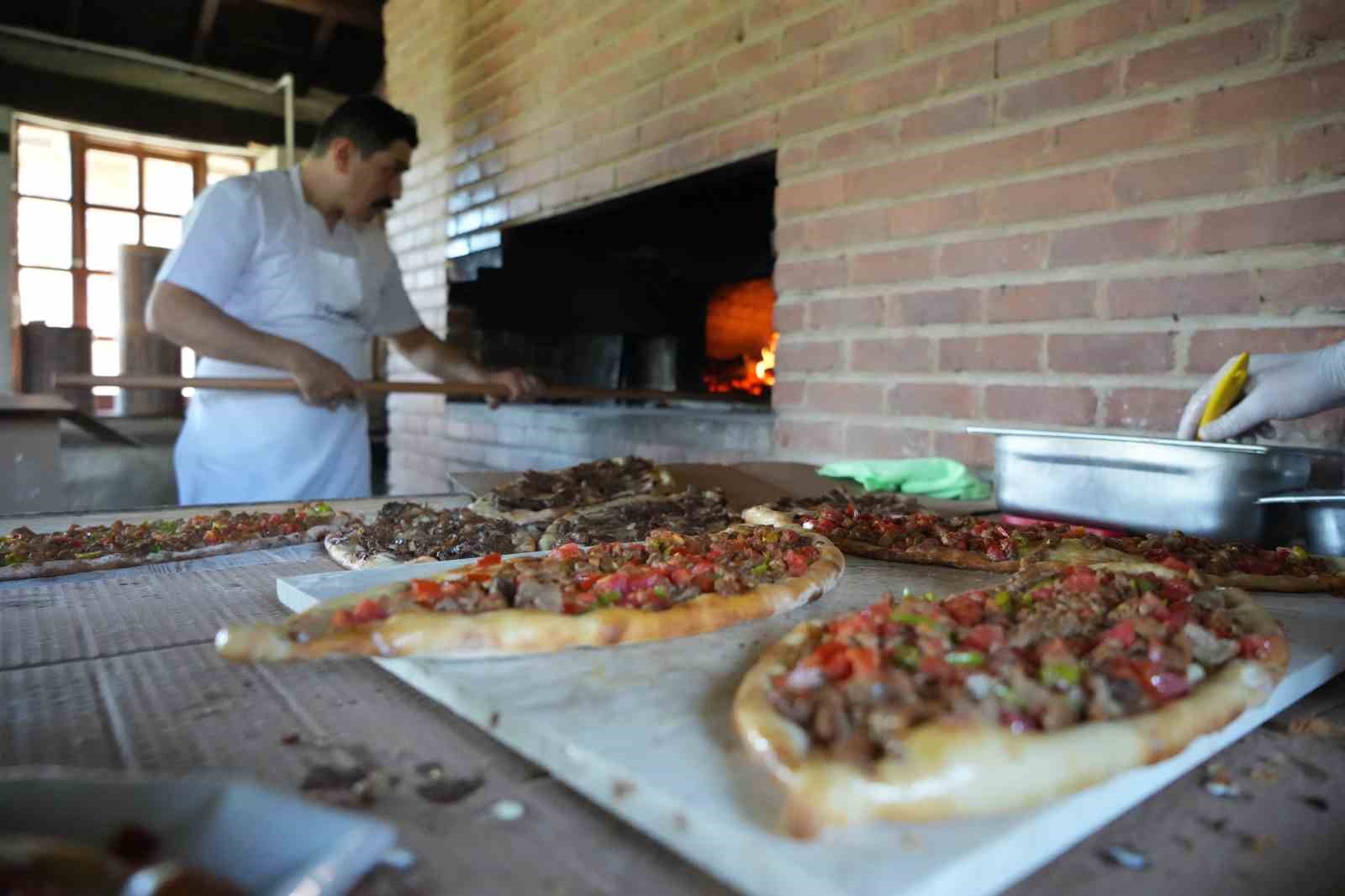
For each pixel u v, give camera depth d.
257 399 2.94
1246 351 1.83
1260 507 1.50
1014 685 0.73
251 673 0.98
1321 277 1.72
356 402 3.20
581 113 3.71
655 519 1.83
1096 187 2.07
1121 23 2.01
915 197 2.46
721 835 0.58
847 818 0.58
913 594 1.27
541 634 0.94
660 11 3.28
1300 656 0.99
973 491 2.20
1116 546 1.46
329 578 1.22
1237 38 1.82
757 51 2.91
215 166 8.00
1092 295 2.09
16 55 6.60
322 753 0.78
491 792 0.71
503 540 1.60
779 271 2.89
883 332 2.57
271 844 0.49
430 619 0.93
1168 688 0.79
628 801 0.65
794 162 2.80
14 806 0.51
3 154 6.64
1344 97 1.69
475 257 4.45
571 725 0.76
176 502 5.52
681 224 3.87
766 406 3.43
